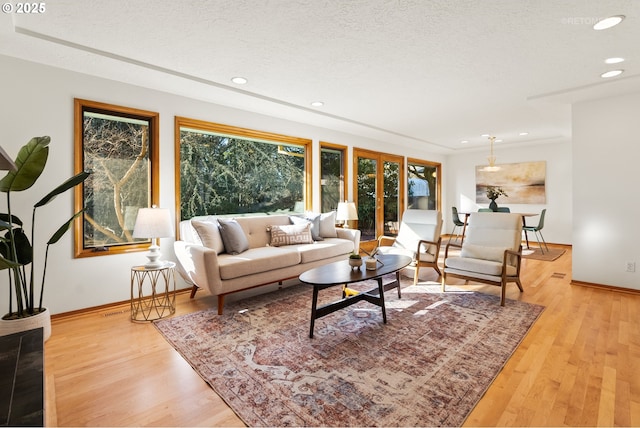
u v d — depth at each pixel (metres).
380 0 1.99
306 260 3.80
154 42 2.50
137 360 2.18
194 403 1.73
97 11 2.08
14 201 2.70
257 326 2.72
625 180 3.64
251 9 2.08
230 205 4.43
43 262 2.84
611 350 2.27
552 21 2.22
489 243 3.81
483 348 2.30
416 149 7.58
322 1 2.00
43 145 2.35
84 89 3.02
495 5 2.04
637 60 2.84
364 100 4.00
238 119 4.21
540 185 7.19
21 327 2.29
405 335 2.52
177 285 3.66
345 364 2.10
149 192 3.53
